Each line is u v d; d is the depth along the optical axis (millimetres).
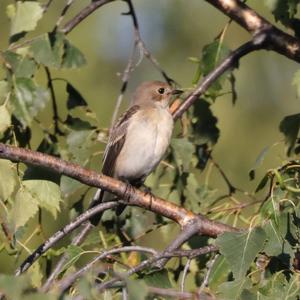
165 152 13133
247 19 12812
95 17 19688
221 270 9867
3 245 10438
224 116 19266
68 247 9555
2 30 18266
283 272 9539
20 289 7590
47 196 10281
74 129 12453
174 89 13922
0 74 15086
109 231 12359
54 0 18984
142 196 10969
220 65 12742
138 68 19594
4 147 10219
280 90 19891
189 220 10875
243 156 19078
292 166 10094
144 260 9844
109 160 13281
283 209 9930
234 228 10812
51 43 11727
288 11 12039
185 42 19672
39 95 11477
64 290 8375
